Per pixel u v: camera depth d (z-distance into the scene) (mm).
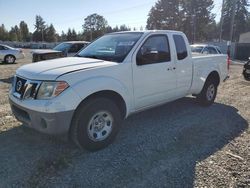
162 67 5102
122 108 4551
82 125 3924
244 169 3729
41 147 4227
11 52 20203
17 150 4117
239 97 8203
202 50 13703
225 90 9375
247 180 3461
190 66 5891
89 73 3986
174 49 5434
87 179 3402
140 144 4430
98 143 4141
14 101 4082
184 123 5500
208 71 6516
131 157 3986
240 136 4898
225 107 6914
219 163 3873
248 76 12188
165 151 4207
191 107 6742
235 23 66938
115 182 3357
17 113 4164
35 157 3910
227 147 4414
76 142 3990
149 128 5160
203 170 3670
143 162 3854
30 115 3828
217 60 6930
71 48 12945
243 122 5699
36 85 3789
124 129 5090
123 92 4402
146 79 4793
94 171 3586
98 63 4281
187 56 5797
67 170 3592
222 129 5223
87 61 4395
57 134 3756
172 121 5605
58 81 3695
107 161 3854
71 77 3797
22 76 4098
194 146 4414
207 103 6805
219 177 3508
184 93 5930
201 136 4840
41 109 3662
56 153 4039
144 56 4742
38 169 3596
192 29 64688
